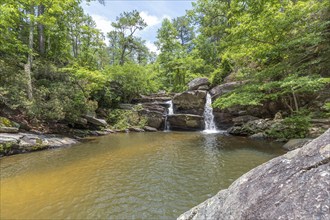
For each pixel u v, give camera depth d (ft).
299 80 28.09
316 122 31.99
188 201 14.85
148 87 72.28
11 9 34.53
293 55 35.14
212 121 54.34
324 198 3.45
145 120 55.11
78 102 42.34
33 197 15.64
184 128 54.80
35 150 29.68
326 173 3.83
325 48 33.37
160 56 98.73
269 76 37.19
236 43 37.17
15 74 35.40
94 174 20.38
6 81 33.63
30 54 43.11
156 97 69.15
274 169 4.83
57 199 15.31
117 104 60.29
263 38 34.94
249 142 34.04
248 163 22.66
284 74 37.19
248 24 33.91
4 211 13.64
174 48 98.89
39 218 12.82
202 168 21.58
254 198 4.43
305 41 30.53
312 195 3.63
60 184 18.03
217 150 29.27
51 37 58.95
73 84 45.75
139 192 16.37
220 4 72.74
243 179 5.34
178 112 59.57
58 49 60.80
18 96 32.89
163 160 24.90
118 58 105.81
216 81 59.52
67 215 13.17
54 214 13.28
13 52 44.37
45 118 36.11
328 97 35.68
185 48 101.09
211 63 82.38
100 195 15.90
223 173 19.98
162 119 56.18
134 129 51.93
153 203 14.64
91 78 47.78
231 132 44.24
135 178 19.26
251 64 48.42
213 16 76.64
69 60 60.34
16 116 33.47
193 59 83.41
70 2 44.83
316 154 4.34
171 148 31.42
